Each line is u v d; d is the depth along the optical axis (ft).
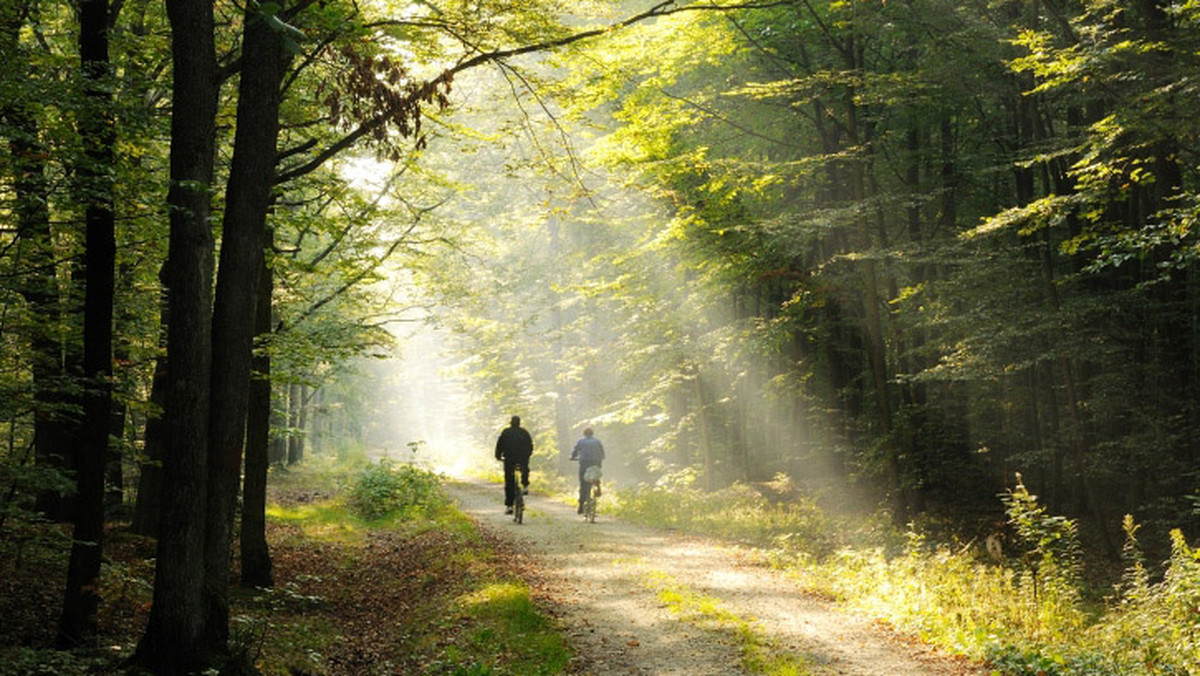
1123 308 58.08
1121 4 54.65
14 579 36.42
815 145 74.95
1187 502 56.70
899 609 35.73
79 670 25.80
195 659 25.75
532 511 75.36
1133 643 31.04
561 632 32.99
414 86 30.73
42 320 34.22
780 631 33.32
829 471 82.89
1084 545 61.16
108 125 29.37
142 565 41.86
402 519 76.02
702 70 73.46
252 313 27.94
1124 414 61.41
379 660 33.04
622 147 57.88
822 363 86.58
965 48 59.36
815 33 67.56
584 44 36.42
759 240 68.08
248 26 27.86
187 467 25.99
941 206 75.41
